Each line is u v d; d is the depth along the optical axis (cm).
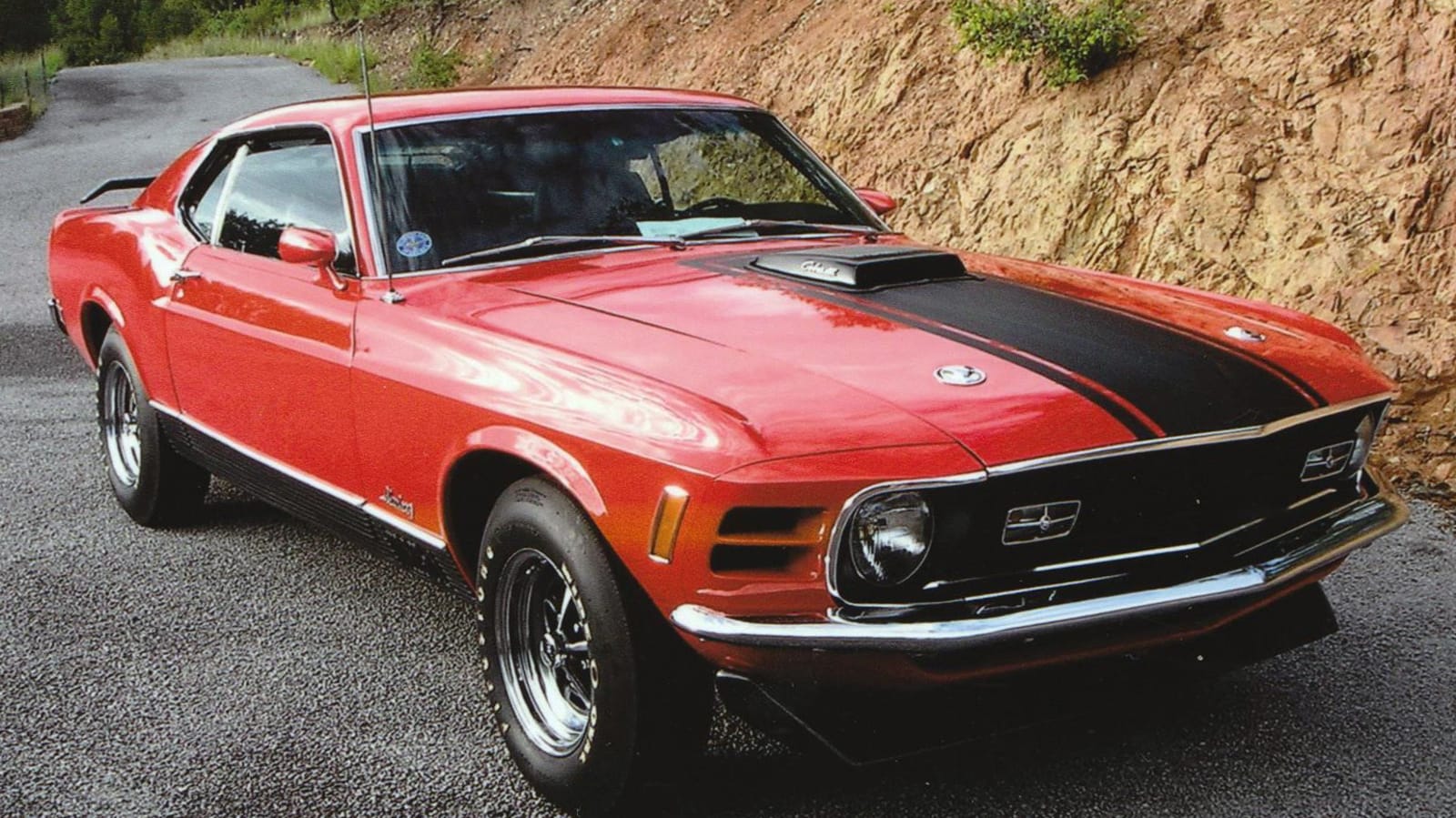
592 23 1809
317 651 386
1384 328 592
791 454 243
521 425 286
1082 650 262
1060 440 252
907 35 973
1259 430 271
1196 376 281
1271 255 662
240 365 395
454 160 369
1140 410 264
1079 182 763
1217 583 267
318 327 357
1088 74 800
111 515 512
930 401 258
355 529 367
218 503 527
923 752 259
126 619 410
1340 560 295
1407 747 315
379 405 331
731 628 248
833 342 285
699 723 273
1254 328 317
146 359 460
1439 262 607
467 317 321
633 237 367
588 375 280
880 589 249
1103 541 264
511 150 376
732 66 1180
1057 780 301
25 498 533
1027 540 255
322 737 332
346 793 304
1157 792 296
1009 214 797
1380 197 643
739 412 254
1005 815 286
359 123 374
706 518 246
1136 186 741
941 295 320
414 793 304
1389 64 679
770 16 1222
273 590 434
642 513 257
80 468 574
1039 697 271
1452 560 436
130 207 509
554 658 300
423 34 2695
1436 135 645
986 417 254
